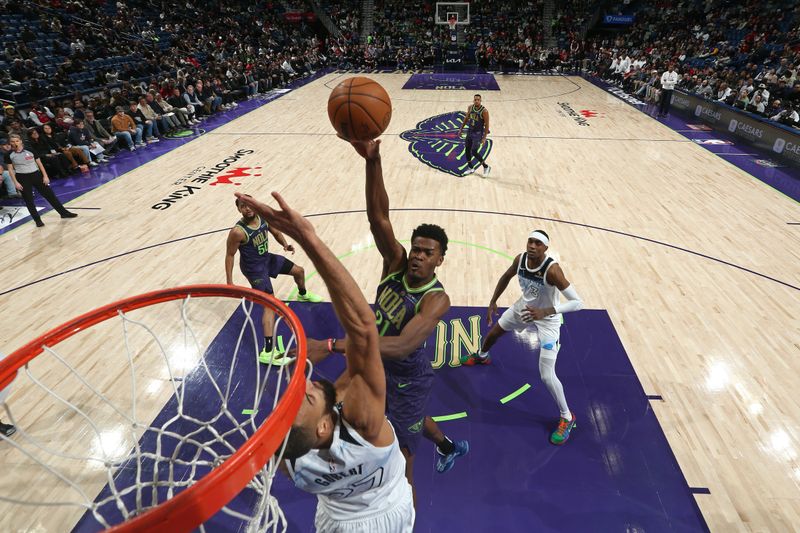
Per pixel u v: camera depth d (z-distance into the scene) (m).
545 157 10.91
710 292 5.90
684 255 6.73
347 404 1.64
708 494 3.51
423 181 9.46
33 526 3.24
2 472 3.61
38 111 11.19
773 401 4.33
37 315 5.56
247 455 1.38
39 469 3.64
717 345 5.02
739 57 19.72
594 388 4.50
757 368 4.71
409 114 15.16
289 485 3.60
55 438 3.90
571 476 3.67
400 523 2.03
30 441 3.87
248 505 3.24
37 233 7.53
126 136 11.60
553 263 3.77
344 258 6.70
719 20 23.80
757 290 5.94
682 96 15.37
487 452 3.88
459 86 20.58
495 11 30.70
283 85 21.22
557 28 28.97
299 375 1.68
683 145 11.87
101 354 4.91
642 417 4.18
